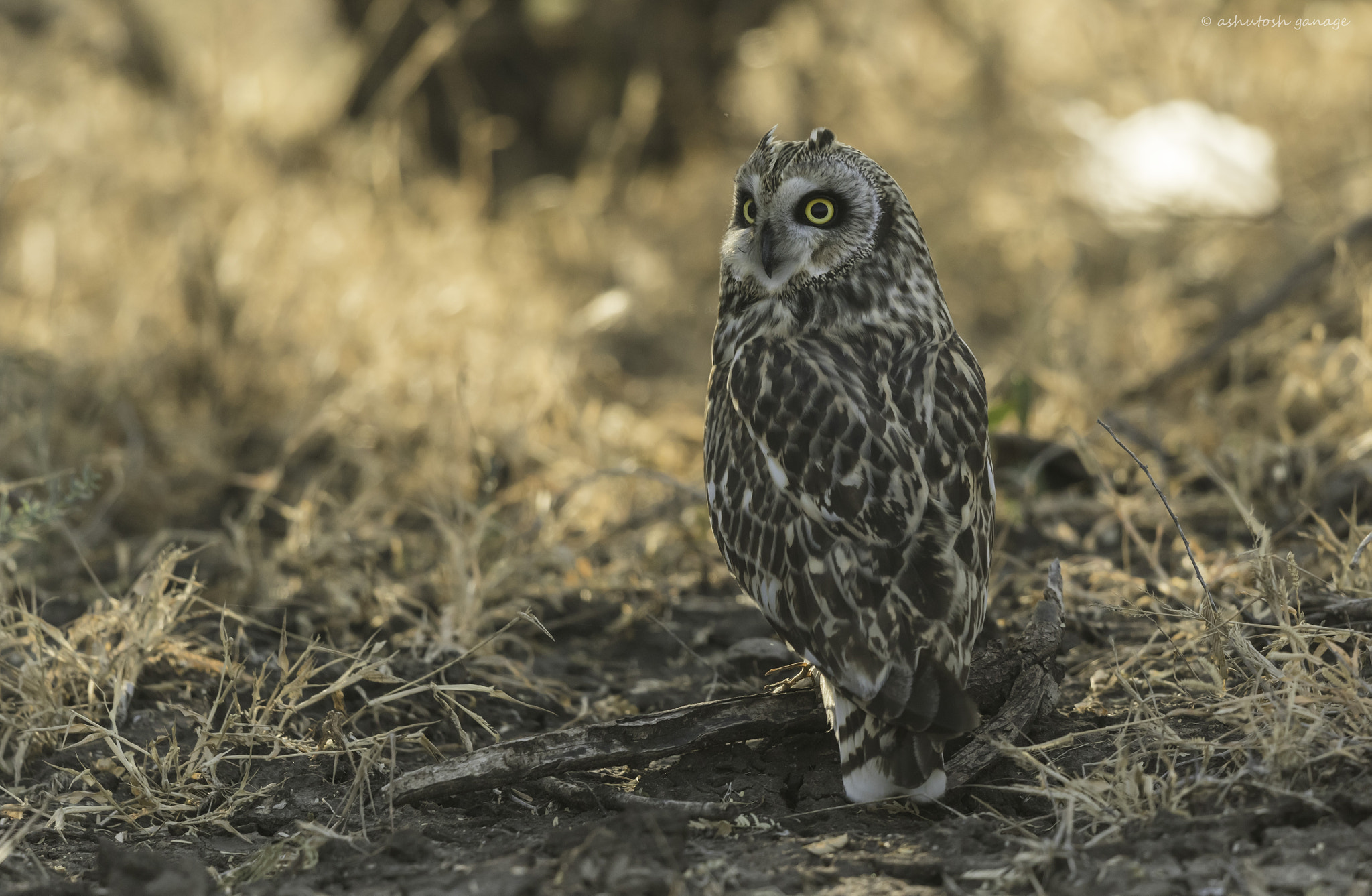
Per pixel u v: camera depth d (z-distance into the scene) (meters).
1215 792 6.20
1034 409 12.45
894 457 6.68
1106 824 6.21
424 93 19.03
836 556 6.43
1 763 7.27
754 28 19.45
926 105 19.09
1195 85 17.09
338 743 7.33
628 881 5.83
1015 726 6.87
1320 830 5.80
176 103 19.34
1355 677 6.59
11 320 14.54
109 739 7.11
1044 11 20.17
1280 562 8.37
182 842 6.79
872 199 7.55
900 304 7.64
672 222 18.33
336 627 9.27
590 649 9.32
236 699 7.50
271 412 13.35
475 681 8.48
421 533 11.07
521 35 18.80
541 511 10.39
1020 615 8.91
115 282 15.14
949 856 6.05
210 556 10.68
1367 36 17.73
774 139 7.75
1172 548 9.83
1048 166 17.61
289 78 20.89
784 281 7.65
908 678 6.06
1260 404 11.59
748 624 9.41
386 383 13.11
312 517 10.88
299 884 6.14
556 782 6.98
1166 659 7.85
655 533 10.60
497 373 13.25
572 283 16.84
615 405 13.57
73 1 21.50
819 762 7.22
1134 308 14.23
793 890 5.91
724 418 7.29
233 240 15.29
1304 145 16.27
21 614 8.69
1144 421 11.84
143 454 12.20
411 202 17.86
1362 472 9.72
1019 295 15.89
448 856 6.37
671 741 6.96
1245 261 15.49
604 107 19.08
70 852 6.65
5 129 18.14
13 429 11.54
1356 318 12.29
